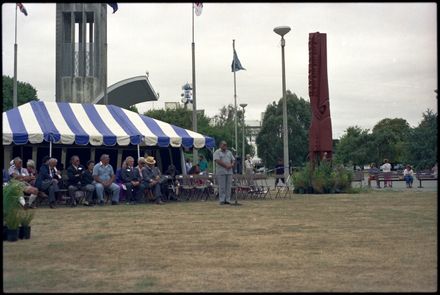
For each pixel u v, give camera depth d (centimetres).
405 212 1305
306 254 757
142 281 604
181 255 753
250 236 920
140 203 1641
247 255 752
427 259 720
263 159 6019
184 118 6069
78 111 1892
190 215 1261
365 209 1389
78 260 720
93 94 3662
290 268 669
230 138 6156
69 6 3716
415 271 649
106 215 1270
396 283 591
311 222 1112
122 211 1373
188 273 643
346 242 855
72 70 3706
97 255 753
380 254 755
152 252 775
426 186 2783
